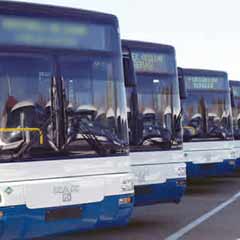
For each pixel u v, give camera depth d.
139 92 13.03
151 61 13.38
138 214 13.90
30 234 8.92
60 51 9.31
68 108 9.29
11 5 9.04
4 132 8.80
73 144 9.27
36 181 8.92
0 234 8.75
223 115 19.16
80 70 9.47
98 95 9.62
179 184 12.95
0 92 8.83
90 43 9.62
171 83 13.57
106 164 9.56
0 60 8.88
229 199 16.42
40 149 9.01
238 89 23.31
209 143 18.61
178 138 13.18
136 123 12.75
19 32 9.04
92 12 9.69
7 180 8.76
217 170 18.72
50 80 9.19
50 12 9.30
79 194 9.24
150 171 12.56
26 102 8.98
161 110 13.23
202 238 11.23
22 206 8.81
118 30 9.96
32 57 9.09
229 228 12.18
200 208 14.79
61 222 9.09
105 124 9.65
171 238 11.20
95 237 11.24
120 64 9.93
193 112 18.53
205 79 18.91
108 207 9.54
